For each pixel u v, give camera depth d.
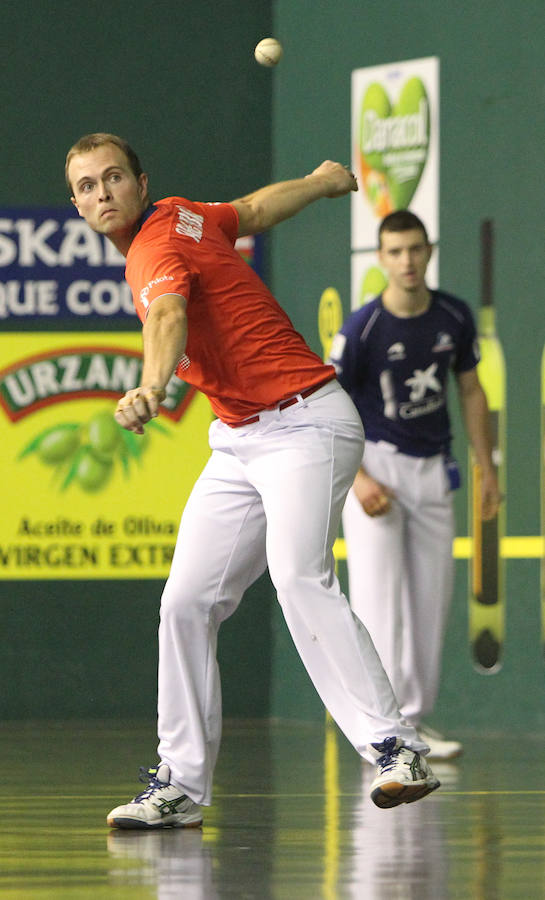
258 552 11.81
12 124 23.25
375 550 17.50
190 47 23.69
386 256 17.27
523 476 20.30
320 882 9.70
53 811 13.13
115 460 23.41
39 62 23.30
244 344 11.19
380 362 17.41
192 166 23.69
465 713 21.00
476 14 20.80
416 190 21.56
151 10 23.58
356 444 11.36
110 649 23.41
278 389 11.24
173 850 10.95
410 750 11.08
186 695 11.90
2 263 23.22
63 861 10.47
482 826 12.14
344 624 11.02
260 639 23.80
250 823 12.33
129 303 23.47
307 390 11.30
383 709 11.06
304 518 11.04
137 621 23.47
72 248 23.36
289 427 11.23
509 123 20.41
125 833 11.77
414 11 21.56
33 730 21.56
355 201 22.31
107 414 23.41
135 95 23.55
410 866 10.30
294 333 11.48
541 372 20.05
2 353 23.19
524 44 20.25
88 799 14.03
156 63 23.59
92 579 23.36
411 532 17.75
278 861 10.48
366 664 11.07
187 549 11.72
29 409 23.25
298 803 13.64
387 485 17.55
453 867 10.25
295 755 18.14
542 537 20.08
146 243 10.90
